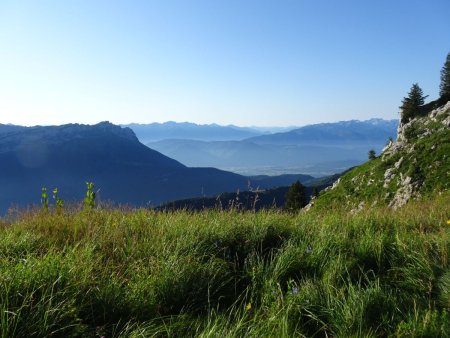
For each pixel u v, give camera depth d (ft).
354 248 20.84
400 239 21.63
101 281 14.98
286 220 26.81
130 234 21.77
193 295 15.46
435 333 12.34
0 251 17.57
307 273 17.88
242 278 17.54
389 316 13.88
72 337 11.81
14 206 27.30
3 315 10.99
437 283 16.51
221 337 11.69
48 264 14.47
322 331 13.57
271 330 12.77
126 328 12.23
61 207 27.91
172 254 18.51
